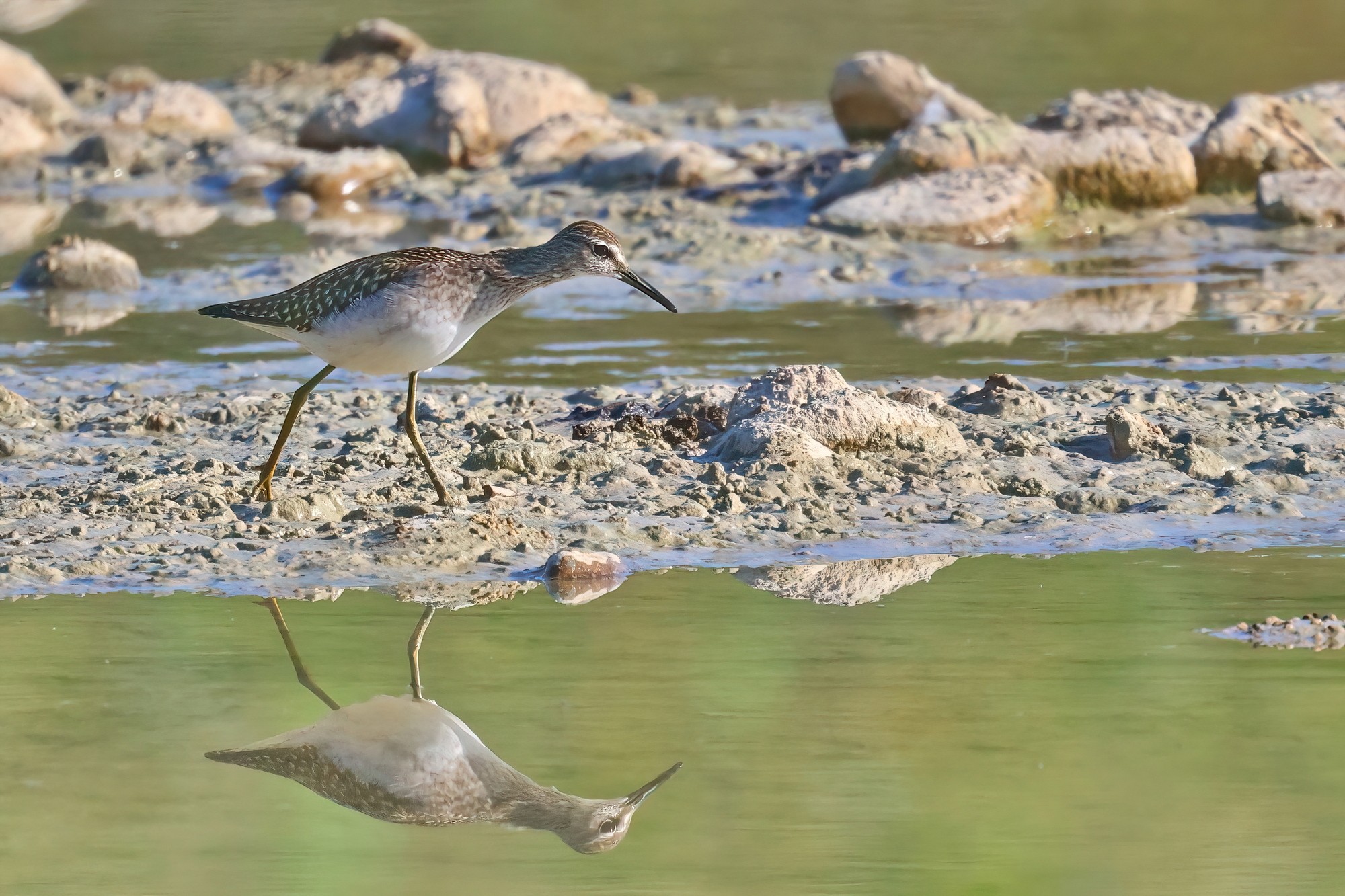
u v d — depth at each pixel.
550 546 11.60
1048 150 23.64
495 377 16.47
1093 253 22.17
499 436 13.63
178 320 18.84
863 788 8.42
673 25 41.34
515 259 11.56
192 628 10.26
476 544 11.52
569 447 13.44
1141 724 9.04
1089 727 9.00
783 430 13.21
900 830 8.00
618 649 10.05
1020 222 22.77
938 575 11.24
